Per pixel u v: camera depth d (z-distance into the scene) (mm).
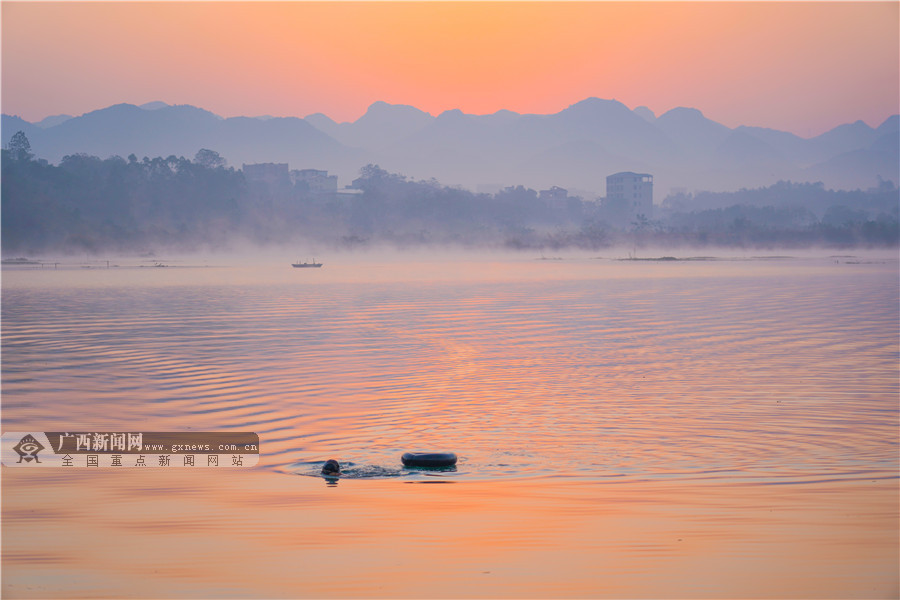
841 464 24969
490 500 21719
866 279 132750
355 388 38031
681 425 30078
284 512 20922
